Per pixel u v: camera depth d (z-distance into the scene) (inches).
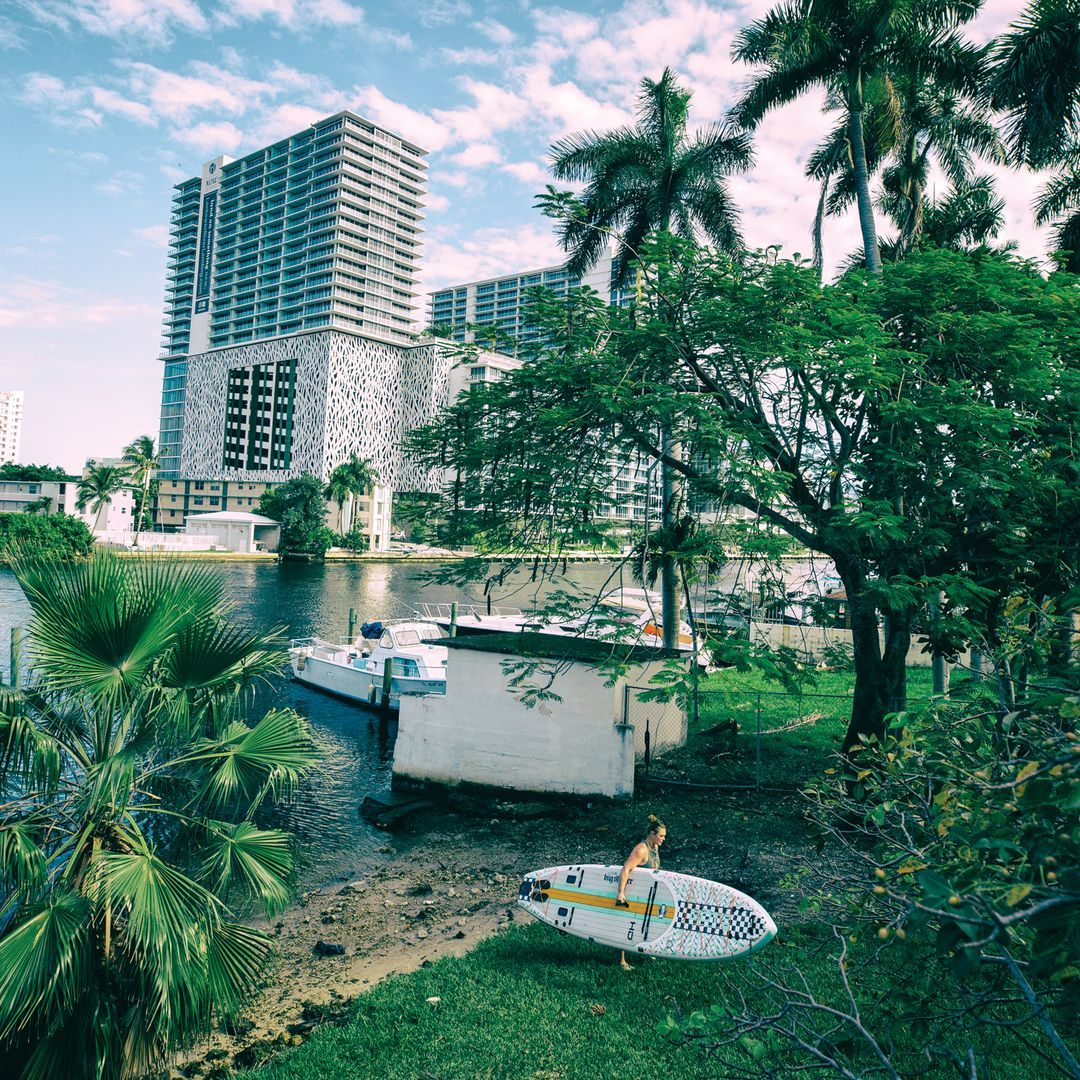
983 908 91.4
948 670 709.3
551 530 527.5
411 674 1027.9
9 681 289.1
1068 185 799.1
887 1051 227.3
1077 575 401.4
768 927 321.4
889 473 426.3
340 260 6756.9
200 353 6643.7
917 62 703.1
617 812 543.2
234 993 285.7
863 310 446.9
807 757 619.2
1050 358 428.5
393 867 508.7
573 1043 266.5
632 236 922.1
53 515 2549.2
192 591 302.8
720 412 437.7
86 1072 244.5
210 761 309.7
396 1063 261.3
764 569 508.1
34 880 251.4
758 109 756.0
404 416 6314.0
